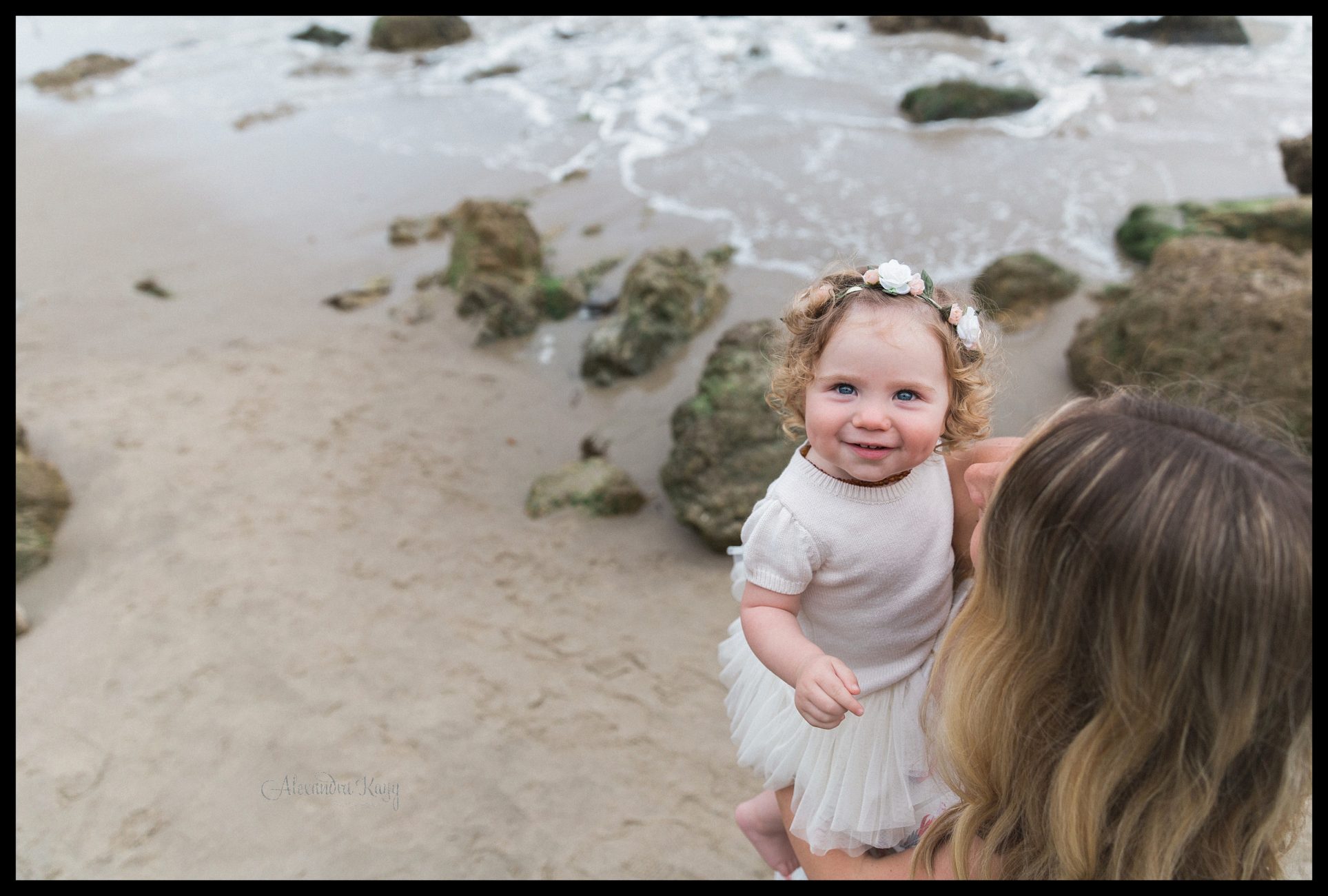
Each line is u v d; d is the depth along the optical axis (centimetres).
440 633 509
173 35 1691
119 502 615
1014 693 107
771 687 158
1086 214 894
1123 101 1176
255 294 872
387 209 1020
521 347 780
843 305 137
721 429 568
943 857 125
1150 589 92
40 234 983
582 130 1193
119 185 1095
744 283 813
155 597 542
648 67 1402
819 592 142
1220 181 945
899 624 141
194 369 760
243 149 1191
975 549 118
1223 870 103
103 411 703
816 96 1244
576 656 492
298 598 536
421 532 585
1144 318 600
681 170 1048
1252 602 89
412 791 422
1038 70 1308
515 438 675
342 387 735
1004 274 750
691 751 436
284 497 618
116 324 825
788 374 147
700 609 520
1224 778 99
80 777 437
